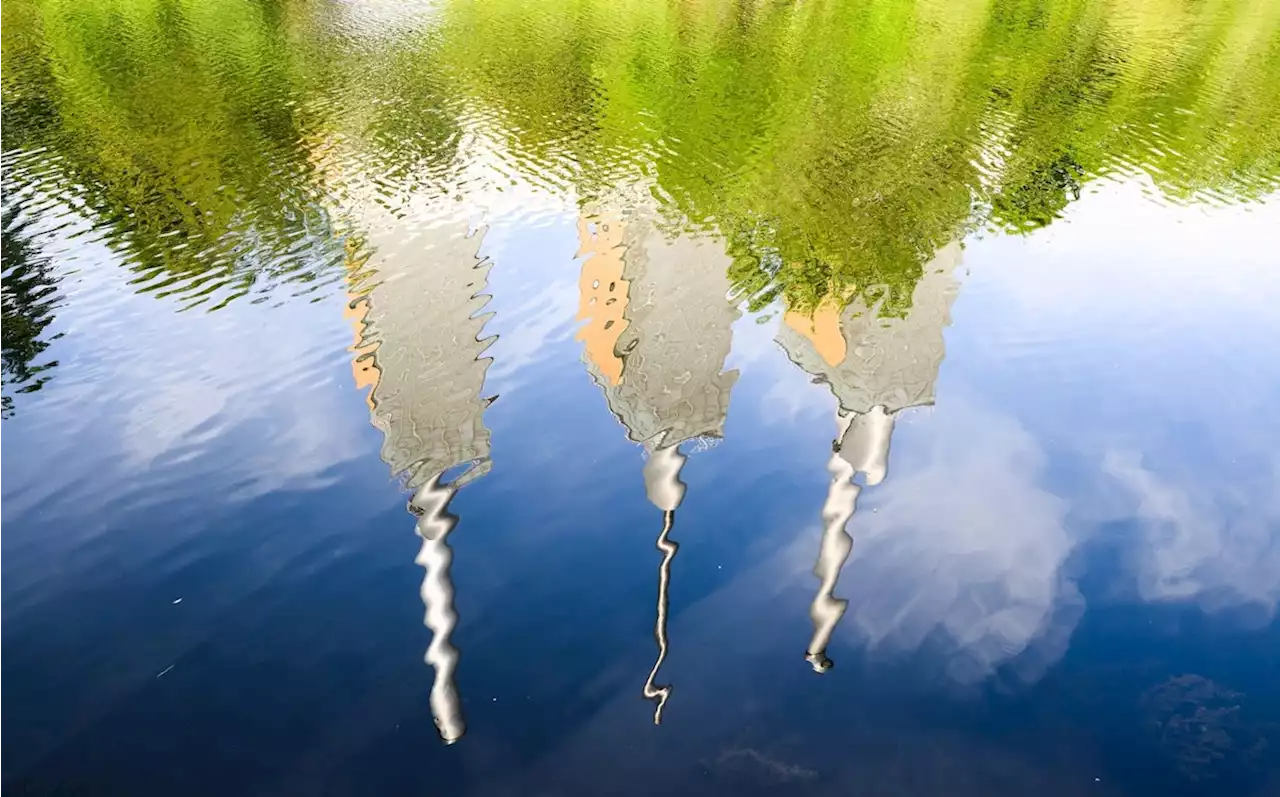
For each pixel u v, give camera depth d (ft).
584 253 56.18
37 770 24.26
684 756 24.25
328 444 38.73
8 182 66.39
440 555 32.32
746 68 102.53
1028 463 36.73
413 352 45.62
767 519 33.86
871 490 35.27
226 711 26.08
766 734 24.82
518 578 31.14
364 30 119.03
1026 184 66.54
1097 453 37.29
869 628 28.58
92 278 52.80
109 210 61.87
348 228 59.72
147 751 24.84
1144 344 45.52
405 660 27.76
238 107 84.02
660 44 114.62
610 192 65.62
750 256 55.16
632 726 25.21
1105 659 27.17
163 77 94.12
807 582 30.63
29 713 26.11
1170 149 73.61
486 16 129.90
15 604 30.25
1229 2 140.15
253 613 29.78
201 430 39.65
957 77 97.35
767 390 41.98
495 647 28.19
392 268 54.29
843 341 45.93
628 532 33.37
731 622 28.94
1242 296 50.31
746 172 69.21
